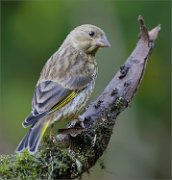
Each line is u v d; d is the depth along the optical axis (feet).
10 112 55.77
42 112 31.63
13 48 57.26
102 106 32.83
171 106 57.52
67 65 34.42
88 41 36.04
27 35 57.21
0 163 28.58
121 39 55.72
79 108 33.58
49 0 57.00
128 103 33.24
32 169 28.55
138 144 54.54
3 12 57.52
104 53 54.75
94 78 35.27
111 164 53.16
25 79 56.85
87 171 30.89
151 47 34.58
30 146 29.27
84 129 30.89
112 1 56.54
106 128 31.71
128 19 56.29
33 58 57.00
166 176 55.62
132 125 54.60
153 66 57.52
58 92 33.01
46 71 34.12
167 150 56.39
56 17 56.85
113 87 33.50
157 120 57.06
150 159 55.06
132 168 53.78
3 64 57.06
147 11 56.80
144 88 57.52
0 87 56.59
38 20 57.11
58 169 28.96
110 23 56.18
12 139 55.31
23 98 56.18
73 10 56.75
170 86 58.85
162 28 57.06
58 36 56.75
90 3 56.59
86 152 30.42
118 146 53.88
